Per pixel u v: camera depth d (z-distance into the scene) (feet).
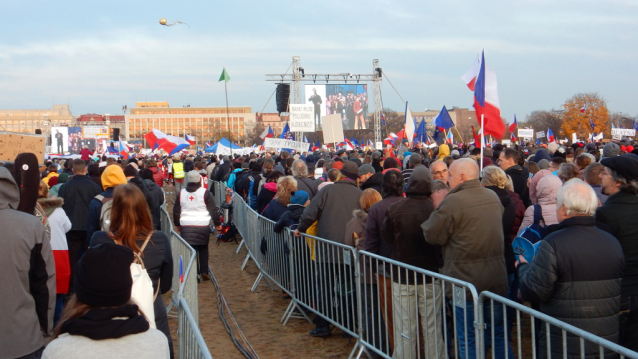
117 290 7.58
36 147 26.00
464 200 14.21
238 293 28.22
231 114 495.00
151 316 11.43
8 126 503.20
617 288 11.98
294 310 24.56
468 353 13.60
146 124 496.64
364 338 17.90
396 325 15.92
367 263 17.35
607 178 14.46
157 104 594.65
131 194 12.90
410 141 63.87
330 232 20.76
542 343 12.46
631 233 13.53
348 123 117.19
